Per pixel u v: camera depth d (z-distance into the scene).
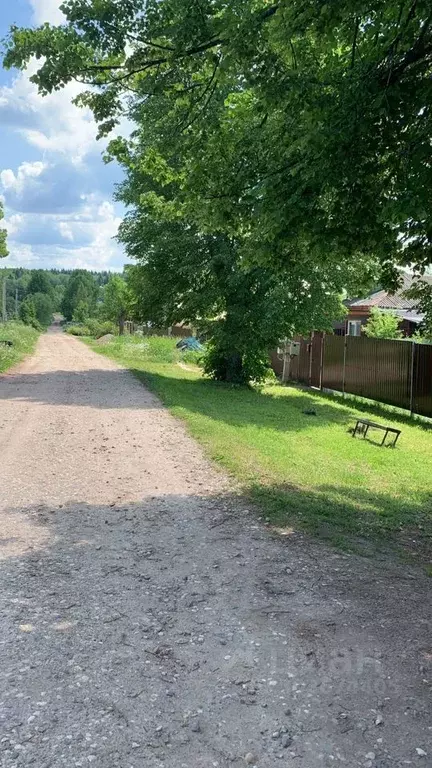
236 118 7.66
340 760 2.74
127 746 2.79
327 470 8.81
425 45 5.52
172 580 4.68
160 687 3.26
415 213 4.84
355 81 5.46
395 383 16.61
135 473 8.02
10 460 8.50
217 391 19.06
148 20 6.46
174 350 33.16
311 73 5.94
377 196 5.80
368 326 24.73
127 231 21.05
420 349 15.41
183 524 6.01
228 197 7.14
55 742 2.79
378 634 3.88
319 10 5.00
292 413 15.39
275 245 6.82
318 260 6.71
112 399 15.33
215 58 6.31
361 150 5.53
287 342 23.53
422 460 10.44
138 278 21.20
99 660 3.51
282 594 4.45
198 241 19.30
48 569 4.83
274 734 2.91
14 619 3.96
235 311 19.20
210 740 2.85
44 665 3.44
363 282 8.21
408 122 5.48
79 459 8.73
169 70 7.11
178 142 7.94
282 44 5.53
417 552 5.47
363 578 4.77
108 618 4.03
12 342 32.59
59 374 21.62
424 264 6.88
